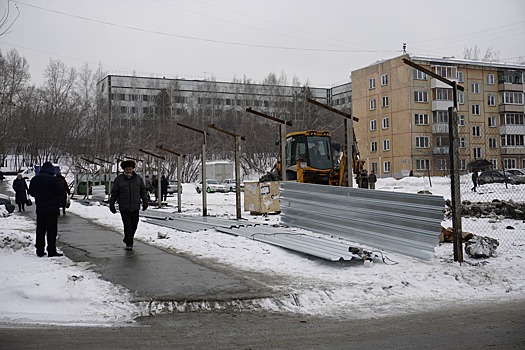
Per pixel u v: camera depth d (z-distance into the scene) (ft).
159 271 29.60
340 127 195.52
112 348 17.80
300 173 69.10
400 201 34.06
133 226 38.55
